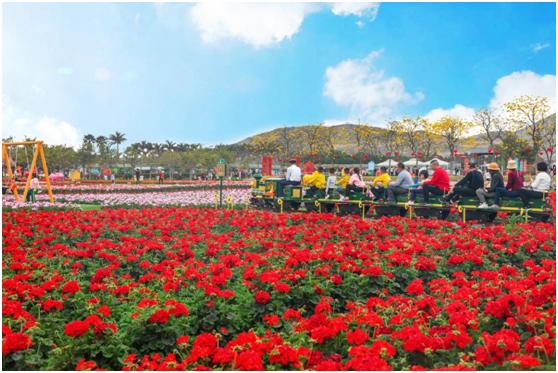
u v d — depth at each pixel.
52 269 6.89
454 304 4.38
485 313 4.36
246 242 9.09
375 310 5.09
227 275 5.88
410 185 14.30
